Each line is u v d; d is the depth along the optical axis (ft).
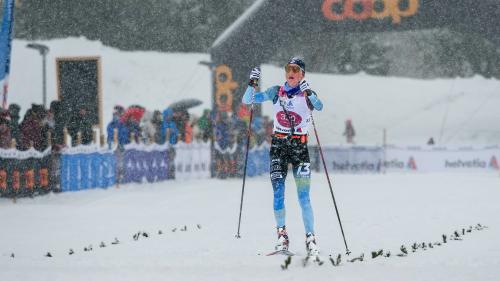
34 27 501.56
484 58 485.15
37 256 63.62
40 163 137.90
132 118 171.63
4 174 130.00
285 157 62.28
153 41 508.94
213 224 89.66
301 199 60.70
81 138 156.66
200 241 71.05
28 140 134.72
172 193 144.97
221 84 224.12
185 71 474.90
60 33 503.61
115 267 51.60
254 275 46.39
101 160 156.04
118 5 504.43
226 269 49.57
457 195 128.06
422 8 215.10
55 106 143.95
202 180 185.98
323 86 460.14
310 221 59.47
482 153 222.69
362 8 218.59
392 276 45.75
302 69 62.49
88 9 502.38
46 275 46.93
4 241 76.54
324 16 220.64
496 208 104.01
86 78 246.47
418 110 427.33
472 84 460.14
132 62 479.82
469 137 387.75
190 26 512.22
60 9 500.74
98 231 85.35
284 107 62.39
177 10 512.22
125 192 147.43
